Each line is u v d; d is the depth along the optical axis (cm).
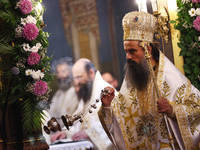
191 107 326
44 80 368
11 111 362
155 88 323
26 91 356
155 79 347
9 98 356
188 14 412
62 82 630
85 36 1656
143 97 349
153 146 337
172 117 323
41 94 356
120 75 1650
